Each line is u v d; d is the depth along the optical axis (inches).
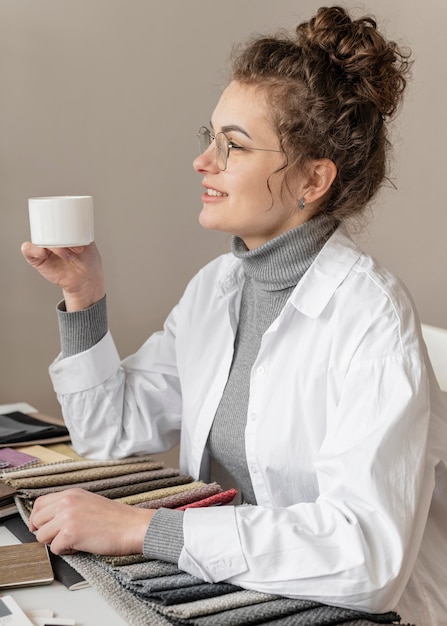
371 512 41.5
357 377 46.3
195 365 59.8
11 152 89.8
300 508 43.3
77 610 40.1
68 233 55.0
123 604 39.4
